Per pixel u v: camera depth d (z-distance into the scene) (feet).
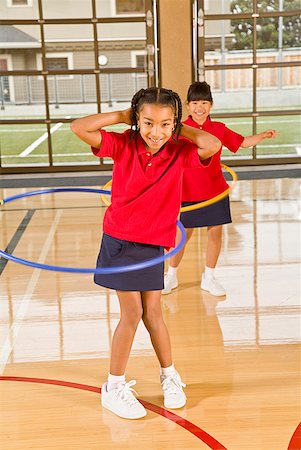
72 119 27.25
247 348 10.73
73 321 12.03
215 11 26.50
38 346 10.99
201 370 9.99
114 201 8.41
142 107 7.65
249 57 27.96
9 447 8.09
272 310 12.32
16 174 27.22
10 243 17.13
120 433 8.34
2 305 12.94
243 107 55.47
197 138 7.99
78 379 9.79
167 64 25.61
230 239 16.93
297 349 10.65
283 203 20.54
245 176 25.16
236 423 8.48
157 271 8.55
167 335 9.00
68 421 8.65
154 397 9.21
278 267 14.70
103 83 32.86
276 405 8.91
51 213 20.24
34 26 28.45
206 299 13.01
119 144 8.04
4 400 9.21
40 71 27.07
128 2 26.30
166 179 8.14
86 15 26.68
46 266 8.12
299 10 26.63
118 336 8.77
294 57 31.60
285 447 7.92
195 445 8.02
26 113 56.95
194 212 12.77
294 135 46.50
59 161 38.29
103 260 8.59
